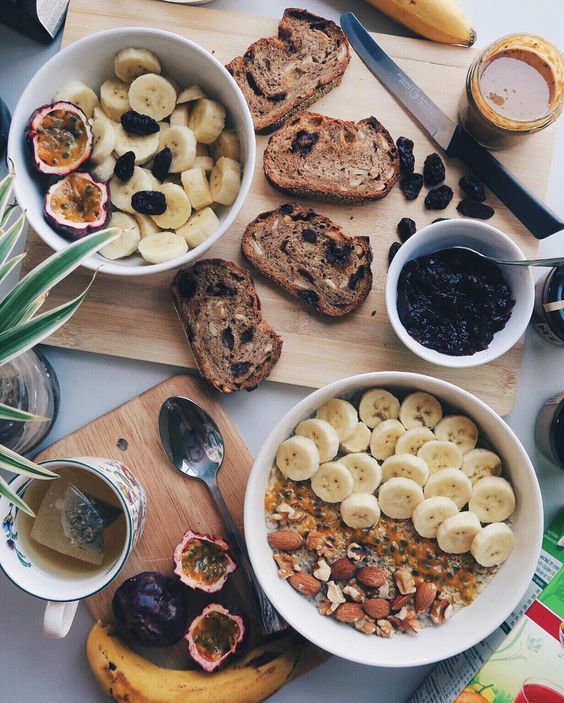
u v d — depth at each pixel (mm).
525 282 594
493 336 609
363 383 569
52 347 636
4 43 648
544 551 600
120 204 596
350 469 590
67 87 586
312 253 624
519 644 540
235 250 632
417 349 591
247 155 581
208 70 581
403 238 632
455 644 559
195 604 616
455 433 594
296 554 590
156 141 602
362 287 623
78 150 579
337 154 629
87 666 630
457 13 623
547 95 620
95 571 568
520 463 564
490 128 608
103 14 632
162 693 571
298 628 542
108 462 569
